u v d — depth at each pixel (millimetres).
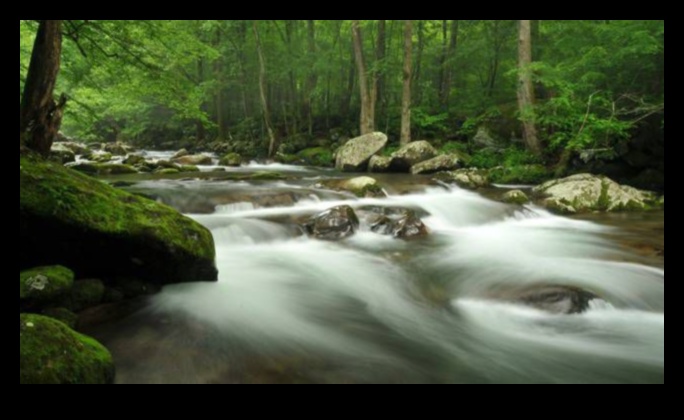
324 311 5570
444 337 5012
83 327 4484
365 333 5012
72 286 4691
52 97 7078
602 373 4293
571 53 16688
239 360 4176
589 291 5758
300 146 26047
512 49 24328
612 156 14414
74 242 4855
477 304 5957
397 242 8680
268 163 22844
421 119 22719
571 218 11383
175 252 5387
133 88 10109
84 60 9484
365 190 11898
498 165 17578
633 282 6363
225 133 32312
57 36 6898
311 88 28172
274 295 5879
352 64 28219
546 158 16953
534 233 9750
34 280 4164
